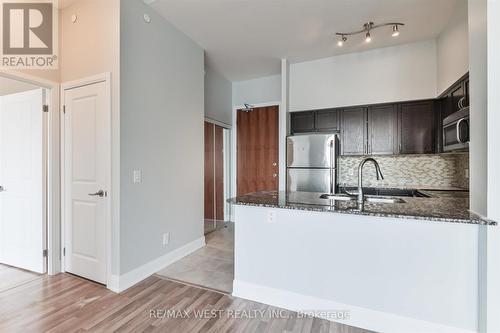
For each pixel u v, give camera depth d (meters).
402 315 1.77
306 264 2.05
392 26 3.09
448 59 2.99
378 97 3.71
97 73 2.50
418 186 3.66
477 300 1.61
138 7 2.57
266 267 2.19
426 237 1.71
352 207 1.92
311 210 1.93
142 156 2.62
